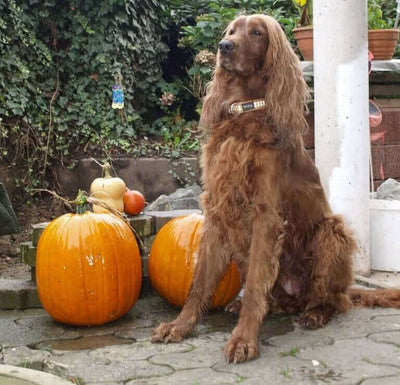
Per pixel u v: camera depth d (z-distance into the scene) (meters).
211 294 2.22
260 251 2.09
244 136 2.10
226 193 2.12
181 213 2.78
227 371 1.88
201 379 1.83
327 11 2.70
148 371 1.89
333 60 2.72
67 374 1.88
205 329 2.23
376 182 3.73
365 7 2.72
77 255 2.21
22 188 4.19
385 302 2.38
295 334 2.15
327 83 2.74
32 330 2.25
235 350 1.95
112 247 2.25
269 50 2.11
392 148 3.74
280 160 2.12
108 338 2.17
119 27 4.60
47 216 4.15
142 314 2.41
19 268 3.41
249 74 2.12
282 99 2.10
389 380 1.80
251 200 2.10
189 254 2.36
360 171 2.78
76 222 2.26
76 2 4.40
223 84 2.20
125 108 4.63
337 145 2.76
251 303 2.05
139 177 4.26
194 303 2.18
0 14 4.06
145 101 4.95
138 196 2.70
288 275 2.32
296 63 2.15
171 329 2.12
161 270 2.41
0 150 4.05
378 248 2.94
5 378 1.75
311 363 1.92
